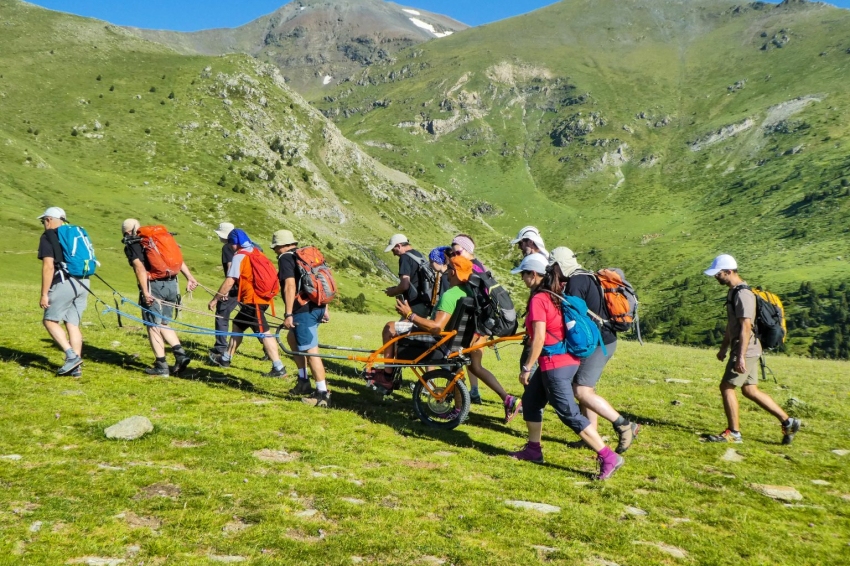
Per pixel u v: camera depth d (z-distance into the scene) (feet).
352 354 60.49
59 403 30.37
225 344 45.03
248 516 20.01
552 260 29.25
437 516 21.56
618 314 29.01
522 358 28.63
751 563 20.02
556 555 19.27
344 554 18.07
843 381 65.21
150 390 35.19
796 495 26.91
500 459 29.30
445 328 34.12
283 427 30.45
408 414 36.78
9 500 19.42
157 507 19.98
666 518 23.35
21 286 109.29
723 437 35.27
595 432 27.68
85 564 16.20
